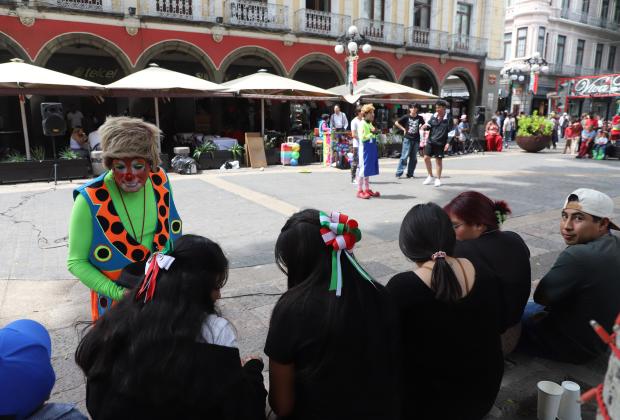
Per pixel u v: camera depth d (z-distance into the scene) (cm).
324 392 147
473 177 1082
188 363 121
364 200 805
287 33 1794
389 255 505
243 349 306
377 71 2245
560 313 270
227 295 393
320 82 2217
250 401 135
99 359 129
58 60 1625
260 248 535
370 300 152
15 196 823
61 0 1359
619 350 101
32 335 139
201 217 680
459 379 177
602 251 250
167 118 1880
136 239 212
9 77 971
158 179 223
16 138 1585
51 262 485
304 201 794
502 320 203
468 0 2339
